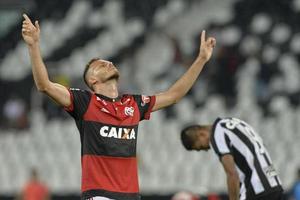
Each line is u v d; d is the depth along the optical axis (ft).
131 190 41.50
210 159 172.04
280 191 62.54
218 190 161.79
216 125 63.46
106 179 41.09
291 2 206.80
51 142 190.80
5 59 221.46
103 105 42.11
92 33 219.82
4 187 185.88
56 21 226.17
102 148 41.45
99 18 222.69
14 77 215.31
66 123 194.18
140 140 180.86
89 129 41.63
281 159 168.25
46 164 185.98
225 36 203.92
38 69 40.37
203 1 214.69
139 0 220.84
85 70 43.75
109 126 41.81
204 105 186.80
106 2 224.94
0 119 205.26
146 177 171.73
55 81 198.39
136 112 43.24
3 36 227.81
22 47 224.33
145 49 209.87
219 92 192.03
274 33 201.98
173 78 198.18
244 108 183.62
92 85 43.19
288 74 192.03
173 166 173.06
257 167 62.08
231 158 61.67
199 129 65.16
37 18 229.04
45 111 198.70
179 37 209.26
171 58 205.05
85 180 41.37
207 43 46.85
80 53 214.90
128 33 215.72
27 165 187.62
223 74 195.00
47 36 222.28
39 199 158.30
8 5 233.96
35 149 190.49
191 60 203.10
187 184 168.55
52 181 180.65
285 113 180.96
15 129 201.05
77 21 224.33
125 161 41.83
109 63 43.68
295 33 201.05
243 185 62.23
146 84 196.03
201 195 101.76
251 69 194.70
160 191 165.48
